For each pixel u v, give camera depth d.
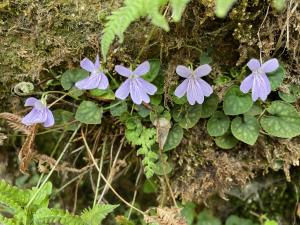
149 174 0.12
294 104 0.12
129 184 0.14
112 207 0.11
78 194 0.14
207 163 0.12
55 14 0.11
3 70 0.12
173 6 0.09
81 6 0.11
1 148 0.13
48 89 0.12
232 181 0.12
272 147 0.12
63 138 0.13
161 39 0.11
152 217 0.12
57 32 0.11
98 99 0.12
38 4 0.11
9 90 0.12
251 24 0.11
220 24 0.11
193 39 0.11
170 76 0.11
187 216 0.13
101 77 0.11
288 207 0.14
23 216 0.11
